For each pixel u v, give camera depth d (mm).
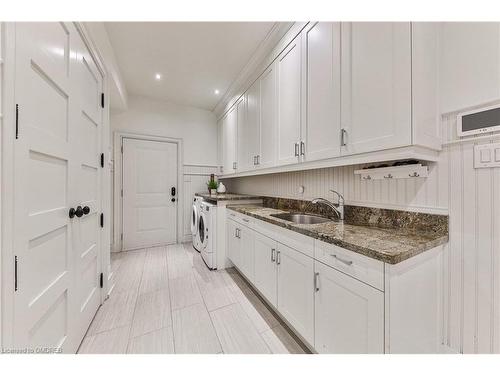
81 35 1346
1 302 694
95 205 1655
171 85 3010
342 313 995
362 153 1144
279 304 1511
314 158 1453
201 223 2994
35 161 873
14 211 744
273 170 2037
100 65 1712
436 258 1048
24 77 798
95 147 1652
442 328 1085
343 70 1226
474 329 998
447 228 1074
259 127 2244
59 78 1059
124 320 1623
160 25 1823
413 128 913
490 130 935
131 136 3350
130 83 2961
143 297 1967
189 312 1736
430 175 1134
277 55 1902
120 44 2088
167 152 3654
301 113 1584
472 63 987
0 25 701
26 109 810
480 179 981
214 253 2615
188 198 3832
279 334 1475
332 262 1056
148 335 1460
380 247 882
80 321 1346
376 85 1052
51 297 986
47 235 965
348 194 1607
